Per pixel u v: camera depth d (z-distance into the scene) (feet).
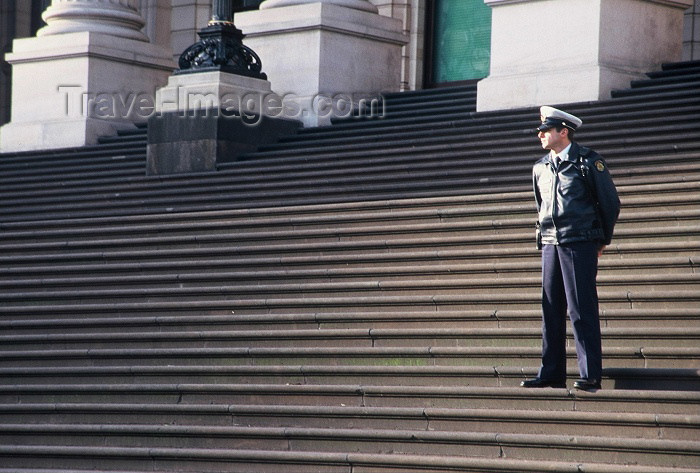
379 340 77.71
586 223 65.98
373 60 135.44
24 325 89.30
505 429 65.98
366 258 86.94
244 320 83.25
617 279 75.92
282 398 74.08
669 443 59.88
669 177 85.71
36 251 102.78
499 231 86.02
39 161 137.90
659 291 73.36
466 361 73.41
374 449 67.82
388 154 107.14
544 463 61.82
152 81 152.15
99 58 147.54
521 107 114.93
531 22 116.26
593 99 110.73
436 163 100.83
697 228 77.77
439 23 167.53
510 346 73.82
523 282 78.48
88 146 139.95
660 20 116.57
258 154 118.83
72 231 103.96
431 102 124.77
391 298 80.59
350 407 70.23
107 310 89.04
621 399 63.98
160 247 98.07
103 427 74.59
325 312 82.17
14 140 150.41
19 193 121.80
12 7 229.66
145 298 90.12
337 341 78.95
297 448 69.77
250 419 72.79
